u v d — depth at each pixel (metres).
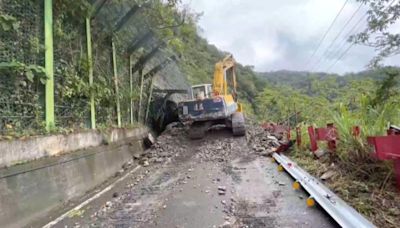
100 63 7.19
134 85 9.62
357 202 3.43
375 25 5.91
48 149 4.40
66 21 5.66
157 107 11.67
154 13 9.04
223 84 11.36
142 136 9.27
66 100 5.45
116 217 3.90
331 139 5.14
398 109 4.82
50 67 4.82
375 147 3.42
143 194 4.89
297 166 5.77
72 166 4.93
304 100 22.86
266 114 26.55
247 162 7.00
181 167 6.87
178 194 4.77
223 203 4.16
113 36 7.80
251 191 4.66
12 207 3.54
